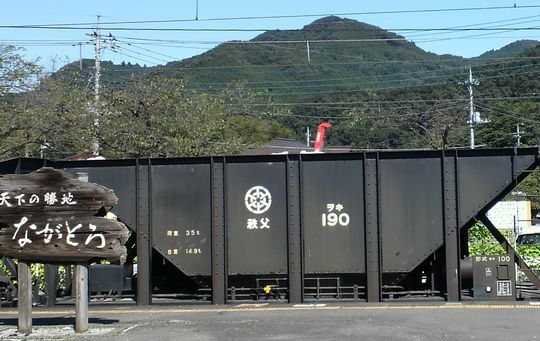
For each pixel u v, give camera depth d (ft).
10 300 43.32
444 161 40.93
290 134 213.66
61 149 100.78
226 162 42.32
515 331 30.45
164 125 100.58
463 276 41.47
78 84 108.99
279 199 41.96
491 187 40.68
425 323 32.83
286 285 42.24
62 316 38.06
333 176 41.73
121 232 31.53
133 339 30.07
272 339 29.35
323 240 41.55
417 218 41.09
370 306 39.22
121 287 43.32
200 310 39.37
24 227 31.73
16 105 94.94
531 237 80.64
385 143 204.95
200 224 42.37
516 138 178.91
